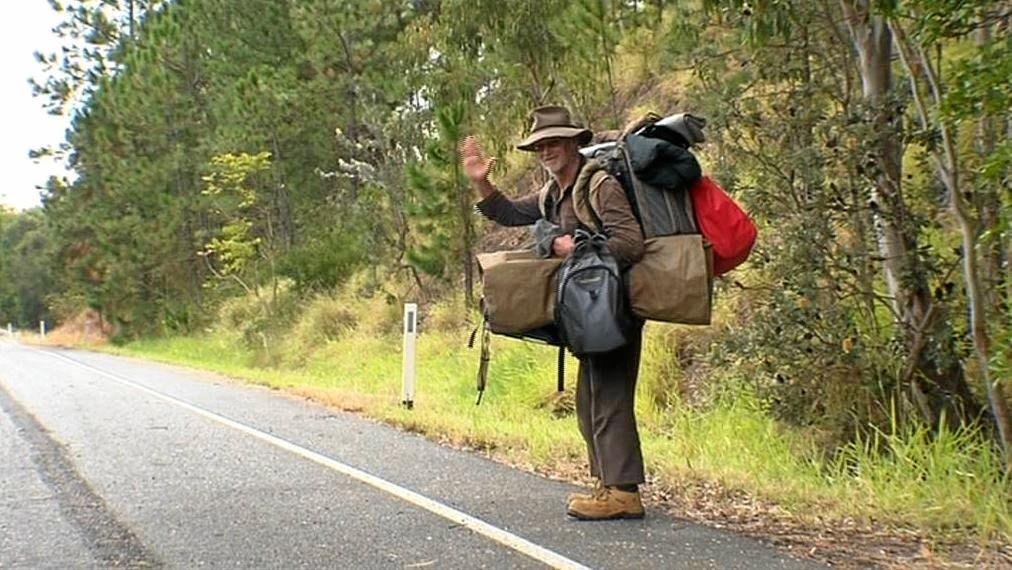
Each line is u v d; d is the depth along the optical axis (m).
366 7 22.38
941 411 6.15
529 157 18.47
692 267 4.51
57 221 38.78
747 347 6.67
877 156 6.22
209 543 4.79
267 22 26.86
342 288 22.34
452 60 16.12
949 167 5.60
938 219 7.00
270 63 27.02
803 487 5.61
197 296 31.64
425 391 12.76
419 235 18.77
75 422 9.20
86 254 38.25
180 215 31.41
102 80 32.53
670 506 5.34
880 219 6.39
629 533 4.76
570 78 13.88
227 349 24.38
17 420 9.43
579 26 13.16
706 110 7.25
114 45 38.00
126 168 32.12
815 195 6.39
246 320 24.45
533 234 4.73
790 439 6.78
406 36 19.42
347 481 6.18
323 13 22.36
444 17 14.73
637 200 4.62
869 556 4.35
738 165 6.95
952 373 6.30
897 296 6.34
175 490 5.98
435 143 16.30
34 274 59.22
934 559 4.29
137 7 37.72
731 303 8.84
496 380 12.02
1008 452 5.55
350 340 19.03
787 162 6.55
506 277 4.66
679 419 8.30
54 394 12.23
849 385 6.48
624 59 17.25
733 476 5.93
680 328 9.58
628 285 4.56
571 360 10.79
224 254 25.73
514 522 5.03
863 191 6.38
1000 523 4.73
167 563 4.48
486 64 14.85
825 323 6.39
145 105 30.91
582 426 5.20
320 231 25.39
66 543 4.83
